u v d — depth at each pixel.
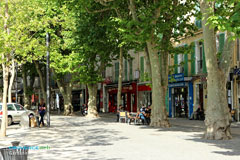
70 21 26.19
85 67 31.09
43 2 27.31
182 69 30.95
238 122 23.28
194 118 27.80
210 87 14.08
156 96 20.84
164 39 21.16
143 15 19.20
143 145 12.15
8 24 16.66
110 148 11.45
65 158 9.56
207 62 14.12
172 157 9.48
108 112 45.78
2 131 16.03
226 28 9.32
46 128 20.47
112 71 44.56
